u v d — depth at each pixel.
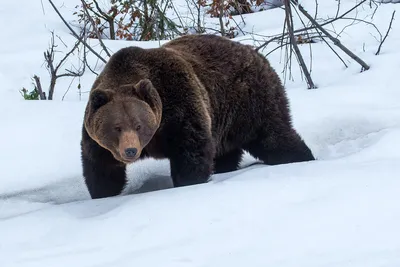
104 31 23.80
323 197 9.19
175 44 12.70
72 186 12.54
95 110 10.56
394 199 8.87
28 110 15.09
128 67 11.39
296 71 18.28
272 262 7.44
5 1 25.80
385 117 14.20
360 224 8.22
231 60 12.66
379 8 21.53
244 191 9.75
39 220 9.89
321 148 14.06
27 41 21.53
